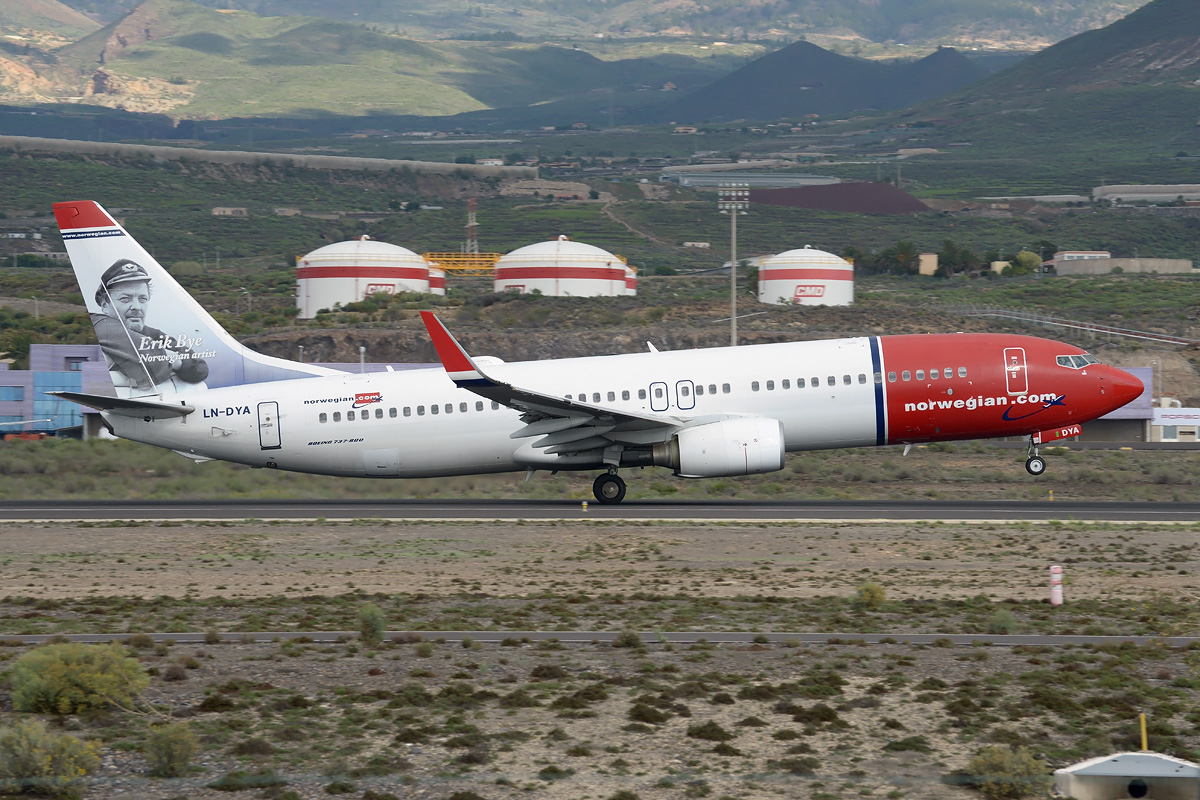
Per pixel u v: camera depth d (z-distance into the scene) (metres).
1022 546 83.56
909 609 61.66
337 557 80.25
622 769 36.91
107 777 36.34
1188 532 90.94
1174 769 33.84
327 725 41.16
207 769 36.97
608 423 105.25
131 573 74.31
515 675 47.81
